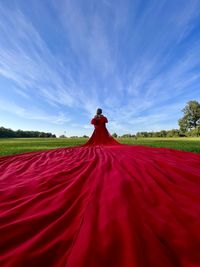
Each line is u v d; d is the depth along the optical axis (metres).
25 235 1.74
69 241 1.62
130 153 6.01
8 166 4.96
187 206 2.24
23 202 2.41
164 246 1.52
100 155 5.89
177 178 3.18
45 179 3.30
